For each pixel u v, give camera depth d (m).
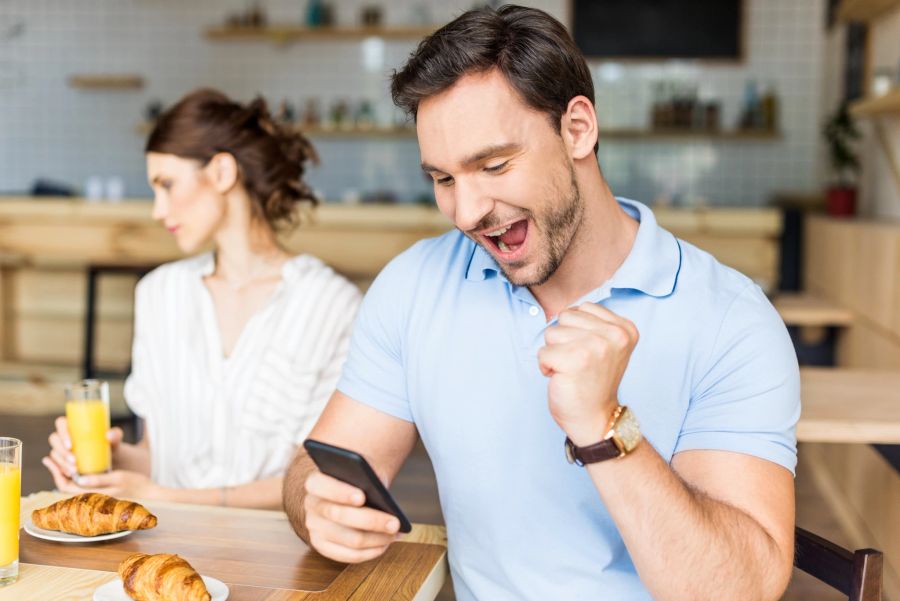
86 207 4.78
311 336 1.87
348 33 6.88
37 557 1.21
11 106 7.36
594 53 6.80
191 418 1.87
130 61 7.23
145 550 1.24
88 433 1.63
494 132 1.05
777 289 4.75
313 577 1.17
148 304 1.95
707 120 6.62
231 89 7.19
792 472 1.13
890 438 1.89
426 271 1.33
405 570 1.20
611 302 1.21
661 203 6.54
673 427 1.18
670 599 1.01
